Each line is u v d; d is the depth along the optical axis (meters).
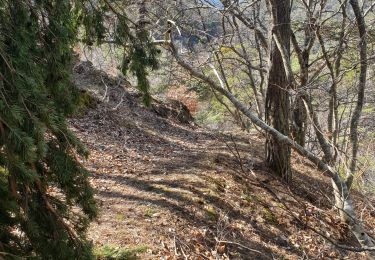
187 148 12.32
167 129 14.70
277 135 5.15
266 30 13.32
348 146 5.96
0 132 2.38
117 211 7.02
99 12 3.55
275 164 9.99
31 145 2.34
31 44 2.74
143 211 7.16
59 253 2.77
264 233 7.64
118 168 9.20
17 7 2.64
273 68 9.07
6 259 2.41
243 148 12.41
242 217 7.91
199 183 8.66
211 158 10.50
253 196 8.73
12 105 2.37
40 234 2.76
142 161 10.09
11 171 2.46
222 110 16.30
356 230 4.83
